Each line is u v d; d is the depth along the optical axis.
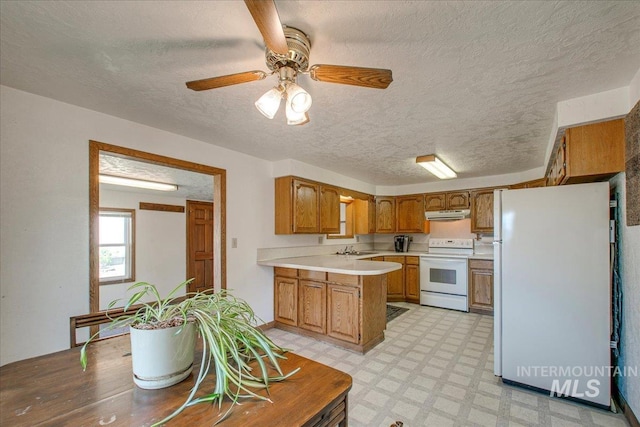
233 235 3.26
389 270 2.93
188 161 2.80
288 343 3.20
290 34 1.26
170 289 5.58
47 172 1.97
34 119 1.92
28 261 1.89
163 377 0.98
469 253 4.93
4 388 0.99
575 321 2.08
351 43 1.36
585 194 2.07
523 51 1.43
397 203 5.56
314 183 4.00
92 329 2.12
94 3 1.13
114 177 3.91
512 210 2.32
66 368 1.14
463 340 3.29
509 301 2.31
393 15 1.18
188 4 1.14
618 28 1.25
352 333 2.99
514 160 3.61
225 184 3.17
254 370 1.12
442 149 3.16
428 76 1.66
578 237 2.09
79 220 2.09
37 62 1.54
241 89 1.83
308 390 0.98
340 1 1.11
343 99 1.95
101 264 4.88
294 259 3.88
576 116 1.94
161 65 1.57
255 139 2.86
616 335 2.05
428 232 5.41
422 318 4.15
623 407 1.94
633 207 1.76
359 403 2.08
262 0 0.84
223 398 0.93
